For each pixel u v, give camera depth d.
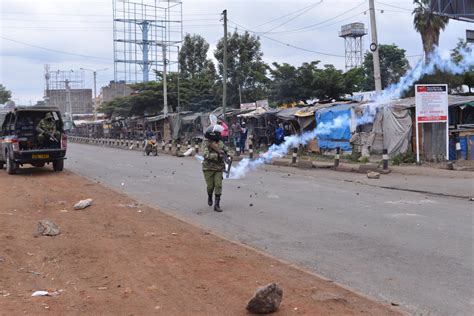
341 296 5.23
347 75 35.44
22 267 6.31
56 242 7.64
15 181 16.86
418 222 9.45
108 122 63.59
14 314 4.61
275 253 7.38
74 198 12.51
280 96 37.09
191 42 57.44
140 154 33.41
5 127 20.66
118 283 5.63
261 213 10.65
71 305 4.89
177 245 7.48
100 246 7.38
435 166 18.77
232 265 6.39
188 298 5.11
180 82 52.97
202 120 39.81
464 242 7.82
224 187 14.98
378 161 21.59
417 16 31.67
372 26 22.83
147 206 11.31
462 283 5.82
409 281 5.95
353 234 8.53
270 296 4.64
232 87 45.09
